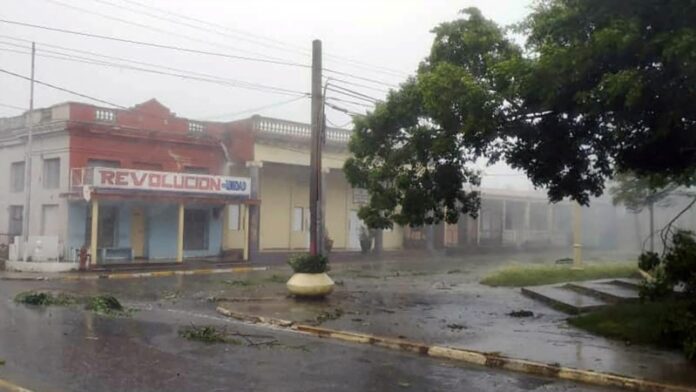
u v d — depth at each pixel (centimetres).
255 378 800
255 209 3148
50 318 1273
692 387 774
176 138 2945
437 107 1166
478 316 1380
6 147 3006
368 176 1647
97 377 777
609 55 923
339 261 3372
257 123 3169
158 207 2930
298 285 1642
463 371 895
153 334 1114
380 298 1709
